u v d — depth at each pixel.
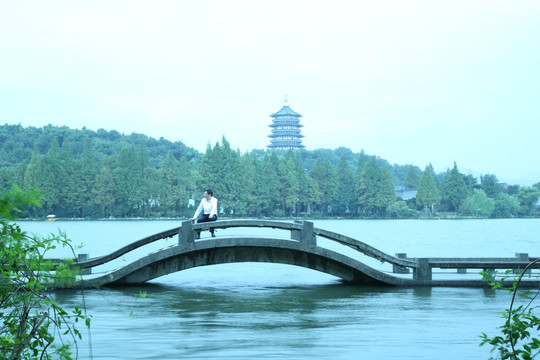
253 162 131.62
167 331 8.07
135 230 60.75
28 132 158.25
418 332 8.11
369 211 140.50
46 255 21.77
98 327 8.34
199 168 125.25
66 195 110.81
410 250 29.31
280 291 12.52
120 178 114.81
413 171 165.50
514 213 139.62
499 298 11.46
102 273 13.87
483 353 6.89
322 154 198.88
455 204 142.00
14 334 4.05
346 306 10.41
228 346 7.17
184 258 13.41
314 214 136.62
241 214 126.31
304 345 7.25
